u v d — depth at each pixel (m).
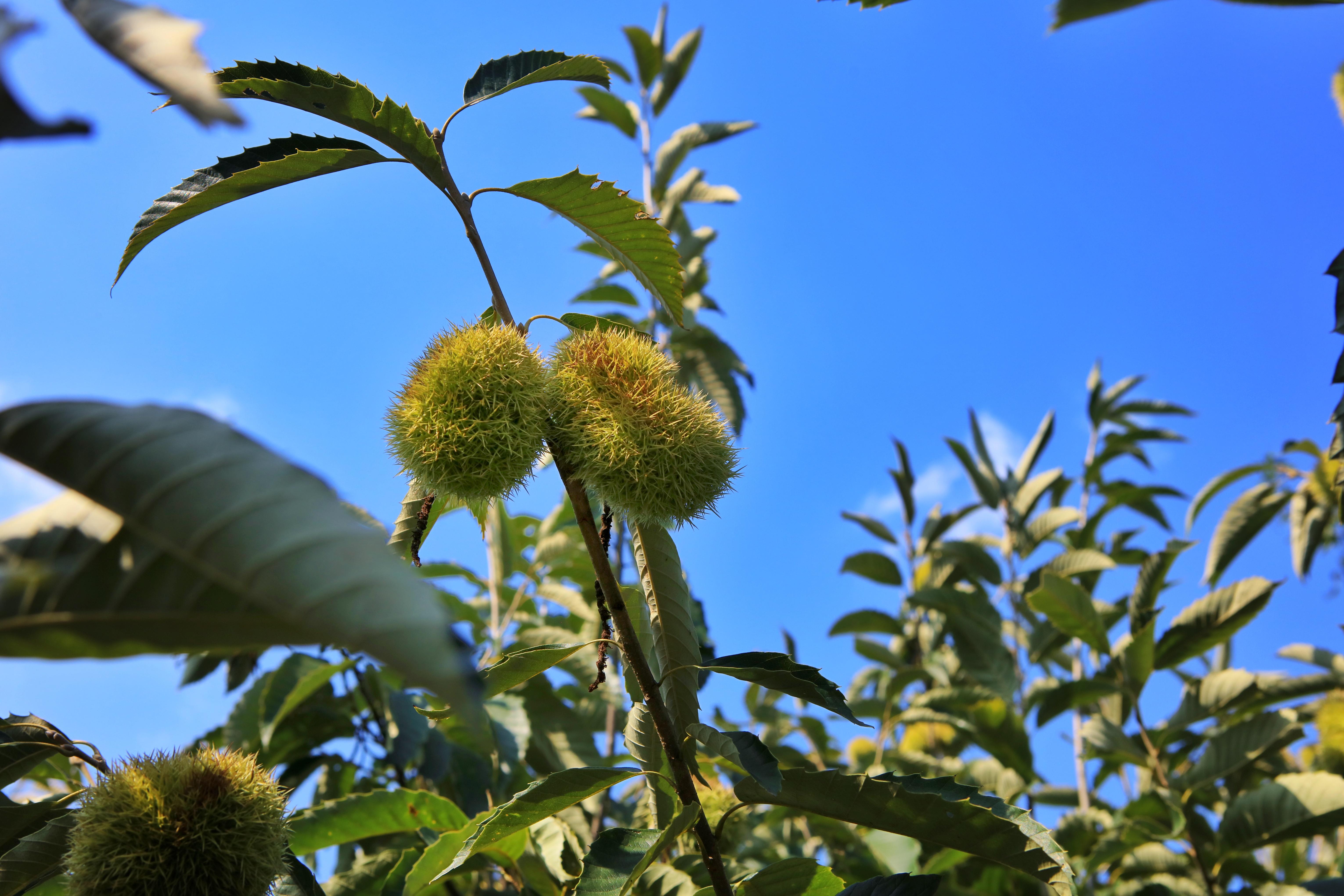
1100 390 1.02
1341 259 0.39
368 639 0.14
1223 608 0.68
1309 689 0.68
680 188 1.06
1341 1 0.33
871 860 0.68
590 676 0.77
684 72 1.12
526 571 0.85
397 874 0.51
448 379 0.38
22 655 0.18
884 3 0.40
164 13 0.16
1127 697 0.71
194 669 0.65
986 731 0.76
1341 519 0.61
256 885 0.37
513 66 0.43
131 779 0.37
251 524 0.16
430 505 0.40
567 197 0.42
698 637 0.72
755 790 0.40
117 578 0.18
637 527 0.42
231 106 0.14
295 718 0.67
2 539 0.19
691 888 0.47
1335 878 0.59
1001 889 0.70
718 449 0.40
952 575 0.97
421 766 0.61
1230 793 0.75
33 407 0.18
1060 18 0.33
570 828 0.55
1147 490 0.92
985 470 0.97
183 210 0.39
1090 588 0.87
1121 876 0.67
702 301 1.08
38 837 0.39
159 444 0.17
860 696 1.03
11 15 0.13
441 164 0.41
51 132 0.13
